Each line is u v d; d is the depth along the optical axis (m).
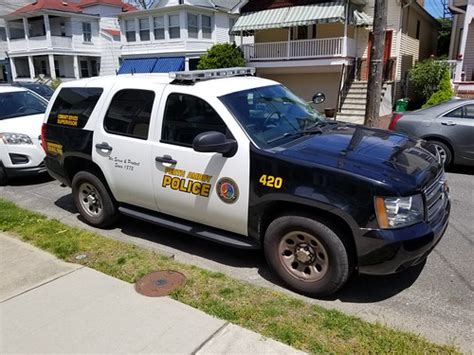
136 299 3.37
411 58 21.20
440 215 3.56
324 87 18.38
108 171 4.66
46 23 29.39
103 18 32.41
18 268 3.93
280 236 3.57
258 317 3.11
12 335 2.95
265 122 3.96
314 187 3.29
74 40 30.86
